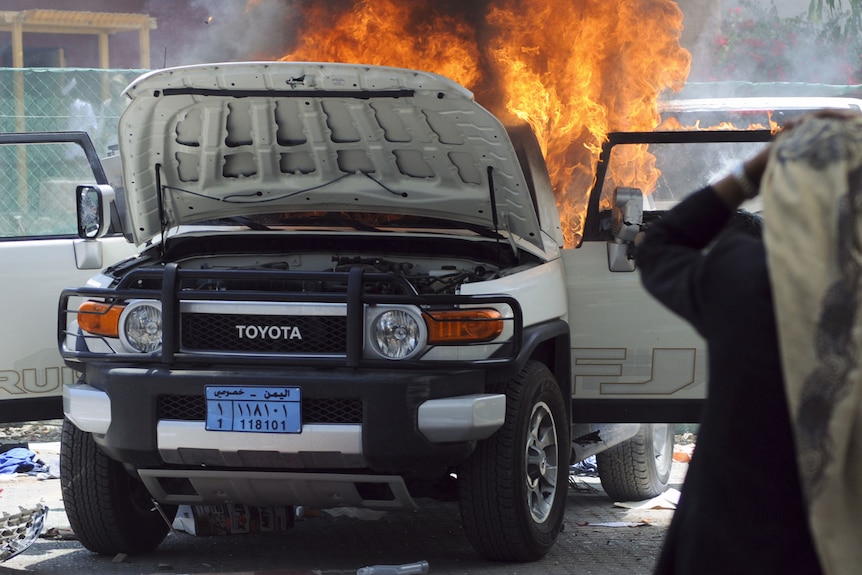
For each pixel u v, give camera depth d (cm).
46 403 876
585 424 909
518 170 756
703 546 321
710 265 324
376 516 930
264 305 703
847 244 294
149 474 712
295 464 688
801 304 296
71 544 835
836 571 296
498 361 697
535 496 764
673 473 1170
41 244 875
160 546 827
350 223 848
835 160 301
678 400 817
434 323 695
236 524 771
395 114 740
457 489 744
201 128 764
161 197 798
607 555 793
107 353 727
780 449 309
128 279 721
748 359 311
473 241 809
